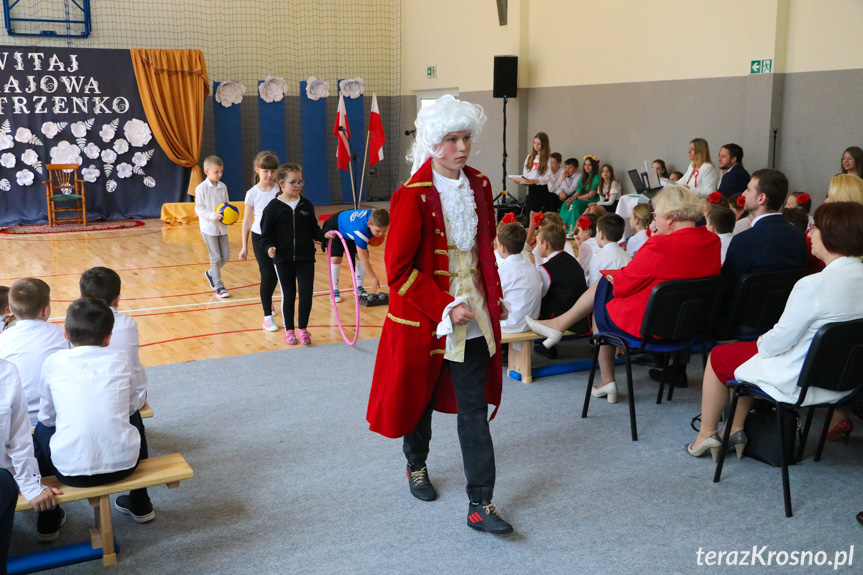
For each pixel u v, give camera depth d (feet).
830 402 8.62
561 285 13.48
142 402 9.15
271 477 9.75
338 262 20.36
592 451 10.39
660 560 7.73
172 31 40.34
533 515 8.68
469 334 8.11
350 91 43.96
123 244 30.71
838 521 8.45
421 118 7.75
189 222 37.14
